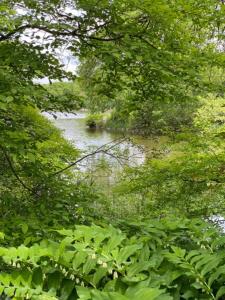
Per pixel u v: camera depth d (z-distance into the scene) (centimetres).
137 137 573
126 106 516
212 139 501
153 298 140
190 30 475
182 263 177
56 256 161
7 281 150
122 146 543
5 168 421
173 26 412
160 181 498
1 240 249
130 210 570
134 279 156
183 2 382
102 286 164
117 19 411
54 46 436
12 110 425
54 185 416
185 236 233
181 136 520
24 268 157
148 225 241
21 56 411
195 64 415
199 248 217
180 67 408
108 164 572
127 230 253
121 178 557
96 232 180
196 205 468
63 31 427
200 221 238
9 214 357
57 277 160
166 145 522
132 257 179
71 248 185
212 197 477
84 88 549
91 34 439
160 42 431
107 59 398
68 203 385
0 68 356
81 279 162
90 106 777
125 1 371
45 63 434
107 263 163
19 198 400
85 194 430
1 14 387
